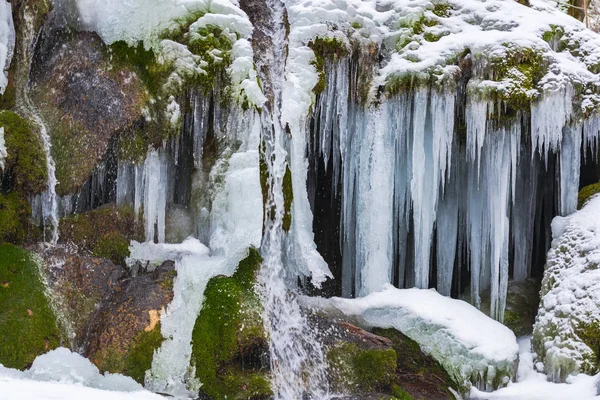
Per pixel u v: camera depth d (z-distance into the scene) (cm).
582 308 751
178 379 612
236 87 695
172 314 629
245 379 618
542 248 934
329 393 669
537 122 788
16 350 568
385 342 721
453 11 840
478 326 743
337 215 887
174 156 701
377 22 819
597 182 908
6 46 660
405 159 819
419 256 809
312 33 779
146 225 684
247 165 688
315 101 775
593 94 811
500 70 783
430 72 787
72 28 707
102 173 679
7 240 625
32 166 640
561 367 733
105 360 595
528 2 888
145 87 687
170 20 693
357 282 806
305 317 714
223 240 678
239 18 713
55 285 621
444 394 707
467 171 846
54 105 678
